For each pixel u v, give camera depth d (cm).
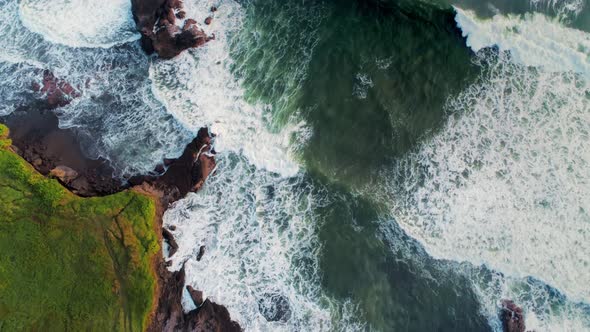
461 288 1925
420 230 1969
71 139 1981
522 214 1962
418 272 1941
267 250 1938
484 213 1967
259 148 2016
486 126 2027
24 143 1950
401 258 1952
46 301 1769
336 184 2009
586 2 2042
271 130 2033
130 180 1936
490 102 2036
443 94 2044
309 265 1936
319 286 1917
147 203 1864
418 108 2044
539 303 1906
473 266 1941
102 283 1786
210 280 1883
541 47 2048
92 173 1942
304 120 2048
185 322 1806
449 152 2014
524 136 2016
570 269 1927
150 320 1773
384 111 2045
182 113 2025
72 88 2033
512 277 1927
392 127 2038
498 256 1941
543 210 1964
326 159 2028
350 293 1916
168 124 2017
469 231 1956
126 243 1817
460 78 2047
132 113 2031
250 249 1933
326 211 1988
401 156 2023
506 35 2052
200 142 1983
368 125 2042
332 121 2047
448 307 1909
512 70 2047
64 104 2019
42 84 2023
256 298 1884
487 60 2052
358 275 1933
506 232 1953
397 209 1991
